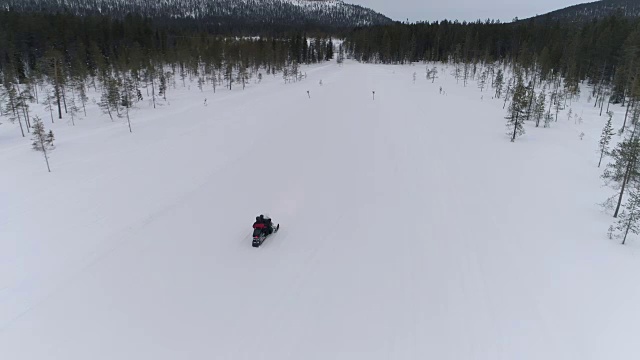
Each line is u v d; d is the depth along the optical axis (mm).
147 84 96625
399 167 36812
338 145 44406
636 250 22156
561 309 17578
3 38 94188
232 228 26141
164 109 76875
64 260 23328
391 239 24031
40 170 41188
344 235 24641
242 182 34781
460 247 22922
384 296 18703
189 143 49688
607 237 23656
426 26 172750
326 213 27859
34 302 19250
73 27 116500
